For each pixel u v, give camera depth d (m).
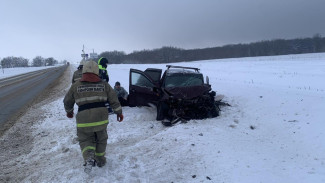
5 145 6.18
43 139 6.45
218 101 8.51
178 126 6.34
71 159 4.90
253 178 4.02
